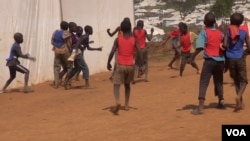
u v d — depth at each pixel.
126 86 12.77
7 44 19.69
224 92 15.02
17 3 20.16
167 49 39.47
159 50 39.53
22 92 18.08
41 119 12.20
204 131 9.88
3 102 15.77
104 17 25.56
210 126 10.31
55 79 18.95
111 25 26.02
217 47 11.62
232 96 14.21
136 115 12.05
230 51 11.59
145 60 19.47
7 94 17.62
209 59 11.63
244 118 10.94
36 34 21.17
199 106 11.78
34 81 20.86
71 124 11.30
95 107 13.56
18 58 19.73
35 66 21.02
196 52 11.72
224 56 11.74
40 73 21.31
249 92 14.66
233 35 11.40
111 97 15.38
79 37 18.59
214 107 12.56
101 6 25.36
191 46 20.02
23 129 11.04
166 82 18.62
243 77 11.62
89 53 24.52
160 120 11.23
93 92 16.94
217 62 11.63
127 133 10.03
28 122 11.89
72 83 20.50
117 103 12.08
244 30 11.59
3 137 10.23
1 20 19.50
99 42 25.16
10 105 15.05
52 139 9.81
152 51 39.59
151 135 9.73
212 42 11.57
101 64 25.38
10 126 11.51
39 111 13.52
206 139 9.23
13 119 12.48
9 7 19.81
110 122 11.30
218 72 11.91
